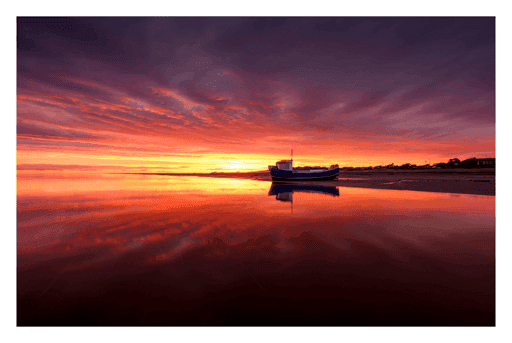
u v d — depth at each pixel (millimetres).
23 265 3203
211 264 3264
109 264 3254
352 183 19062
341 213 6637
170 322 2164
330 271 3055
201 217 6172
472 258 3463
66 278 2846
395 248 3879
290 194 11547
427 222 5555
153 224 5445
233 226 5289
